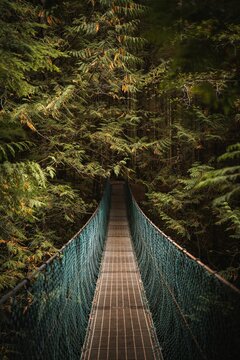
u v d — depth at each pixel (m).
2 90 5.78
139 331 4.04
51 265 2.66
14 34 4.91
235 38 2.36
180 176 10.12
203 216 8.73
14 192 4.24
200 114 7.04
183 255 2.94
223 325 1.81
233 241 7.81
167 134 10.33
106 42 6.73
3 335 1.94
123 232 12.05
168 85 2.48
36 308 2.23
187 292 2.75
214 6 1.89
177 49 2.08
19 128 5.38
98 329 4.11
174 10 1.92
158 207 9.53
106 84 8.02
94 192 14.24
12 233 4.96
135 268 7.20
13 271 4.96
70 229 8.54
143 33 2.09
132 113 8.67
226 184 2.01
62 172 8.95
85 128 7.66
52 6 6.69
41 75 7.61
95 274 6.62
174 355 3.28
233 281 5.71
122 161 7.64
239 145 2.14
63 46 7.71
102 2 6.28
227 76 2.94
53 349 2.72
